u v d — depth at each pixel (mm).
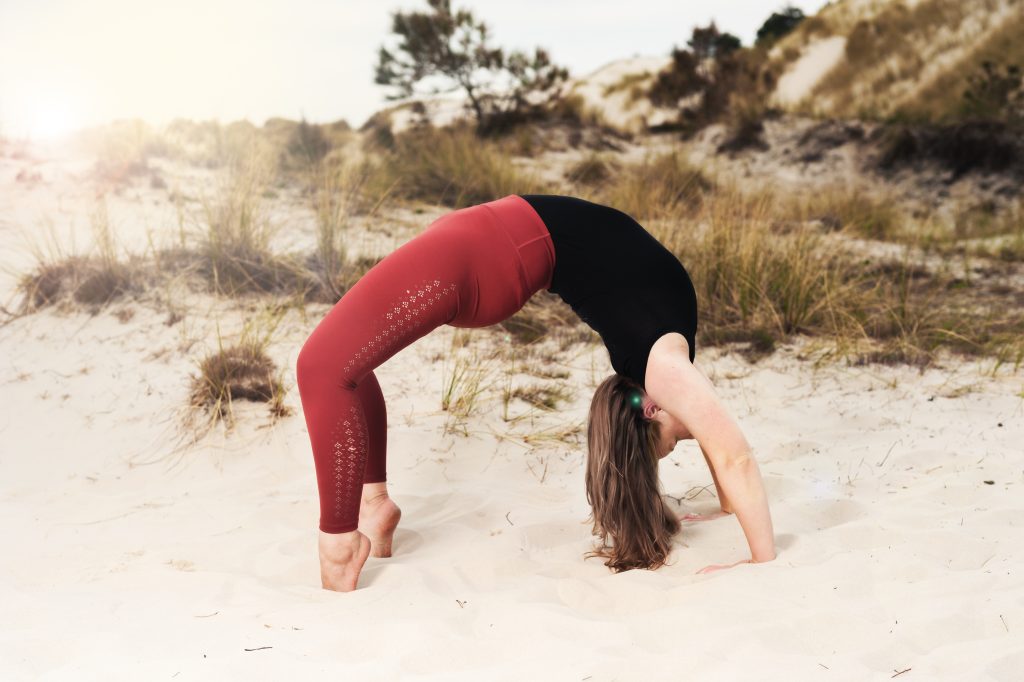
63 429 4273
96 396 4504
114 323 5102
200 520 3348
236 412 4348
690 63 14883
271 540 3123
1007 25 14625
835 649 2123
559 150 12586
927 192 11508
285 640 2246
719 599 2445
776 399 4711
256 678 1997
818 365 5098
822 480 3654
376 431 3098
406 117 13375
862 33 15438
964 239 9055
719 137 13500
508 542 3057
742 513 2709
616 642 2215
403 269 2688
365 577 2811
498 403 4559
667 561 2896
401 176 8195
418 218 7309
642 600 2547
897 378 4949
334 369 2674
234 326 5102
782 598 2420
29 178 7469
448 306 2709
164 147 9078
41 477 3879
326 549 2725
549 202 2904
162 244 5918
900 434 4219
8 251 5930
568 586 2621
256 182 6555
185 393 4496
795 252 5910
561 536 3203
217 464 4004
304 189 7762
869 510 3223
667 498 3545
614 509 2881
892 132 12320
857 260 7105
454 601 2537
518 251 2766
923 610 2271
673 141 13562
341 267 5750
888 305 5812
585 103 14805
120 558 2949
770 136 13195
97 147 8766
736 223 6398
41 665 2100
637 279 2779
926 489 3426
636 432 2889
